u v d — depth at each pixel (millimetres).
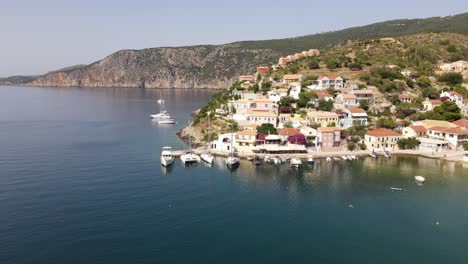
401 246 79625
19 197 101312
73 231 82312
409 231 86250
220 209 96812
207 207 97875
